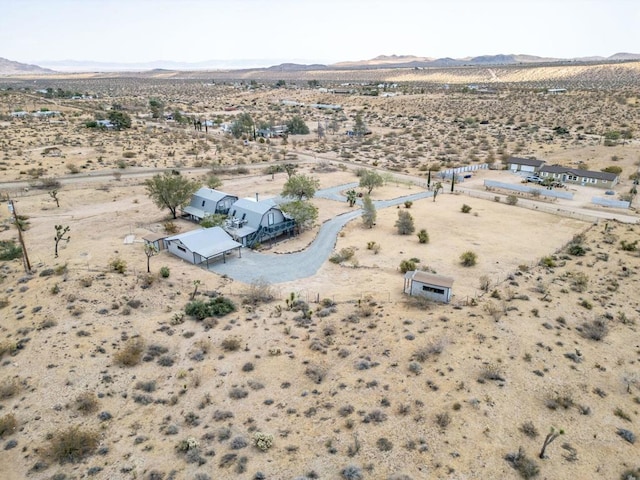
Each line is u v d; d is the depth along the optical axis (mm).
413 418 25500
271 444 23828
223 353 33625
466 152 124250
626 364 31422
